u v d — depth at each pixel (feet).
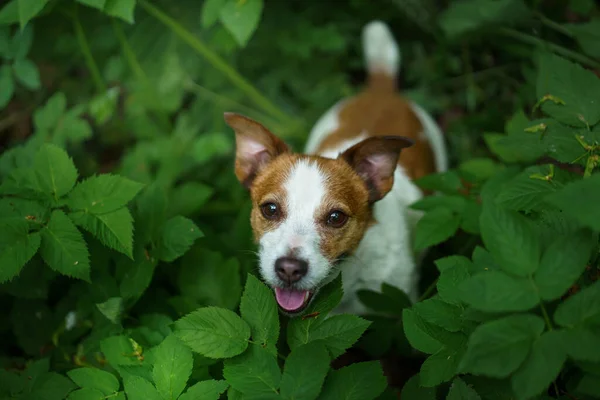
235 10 2.15
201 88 2.83
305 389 1.39
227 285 1.94
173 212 2.14
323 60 3.05
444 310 1.51
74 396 1.59
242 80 2.71
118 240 1.71
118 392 1.61
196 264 1.98
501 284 1.31
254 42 2.99
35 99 2.91
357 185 1.93
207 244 2.19
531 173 1.66
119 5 2.04
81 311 1.94
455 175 2.02
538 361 1.26
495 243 1.34
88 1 1.98
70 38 2.85
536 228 1.45
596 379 1.34
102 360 1.84
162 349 1.56
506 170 1.91
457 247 2.21
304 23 2.98
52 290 2.12
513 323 1.30
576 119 1.66
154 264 1.87
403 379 2.12
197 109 2.86
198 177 2.72
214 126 2.84
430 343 1.49
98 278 1.92
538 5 2.45
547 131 1.69
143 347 1.76
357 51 3.11
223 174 2.71
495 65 2.86
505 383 1.47
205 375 1.67
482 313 1.40
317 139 2.58
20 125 2.88
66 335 1.94
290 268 1.72
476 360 1.28
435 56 2.97
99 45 2.87
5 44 2.28
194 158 2.54
